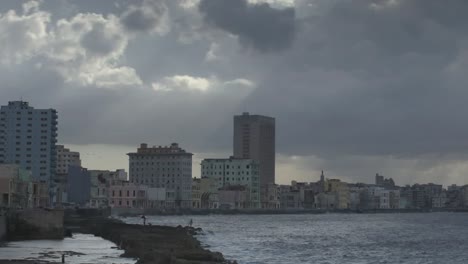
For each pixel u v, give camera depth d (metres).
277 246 174.88
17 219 151.75
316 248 171.12
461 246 184.00
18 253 115.38
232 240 193.75
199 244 152.38
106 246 135.50
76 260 104.75
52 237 154.88
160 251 110.25
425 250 169.75
